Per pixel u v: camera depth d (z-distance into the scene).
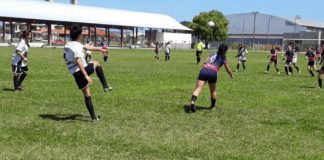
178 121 8.04
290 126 7.91
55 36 112.31
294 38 94.31
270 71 24.77
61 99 10.48
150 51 62.31
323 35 90.25
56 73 18.25
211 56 9.44
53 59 30.11
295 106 10.60
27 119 7.79
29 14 70.06
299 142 6.67
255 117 8.77
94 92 12.16
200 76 9.25
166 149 6.02
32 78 15.78
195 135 6.91
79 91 12.25
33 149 5.82
